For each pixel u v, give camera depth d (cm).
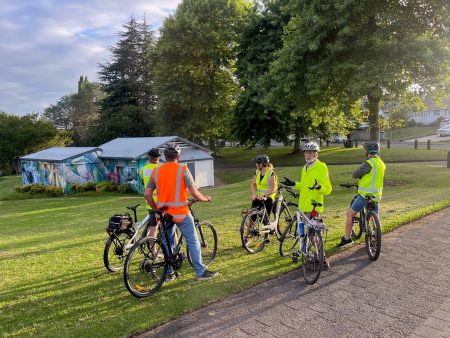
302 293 530
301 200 618
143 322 454
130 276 573
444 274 581
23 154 5159
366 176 670
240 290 543
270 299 514
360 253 685
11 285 613
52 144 5381
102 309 500
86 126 7381
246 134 3675
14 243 1041
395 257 657
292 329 437
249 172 3438
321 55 1770
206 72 4288
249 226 718
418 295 513
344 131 3641
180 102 4072
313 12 1691
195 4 4019
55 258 764
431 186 1611
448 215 938
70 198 2820
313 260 570
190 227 568
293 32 2008
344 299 509
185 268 639
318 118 2309
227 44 4084
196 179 3025
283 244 725
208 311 484
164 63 4150
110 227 644
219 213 1235
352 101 1811
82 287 584
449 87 1669
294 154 3912
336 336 421
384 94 1744
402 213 956
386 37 1623
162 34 4200
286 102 2061
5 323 473
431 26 1672
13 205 2645
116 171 3212
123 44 5775
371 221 655
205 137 4466
